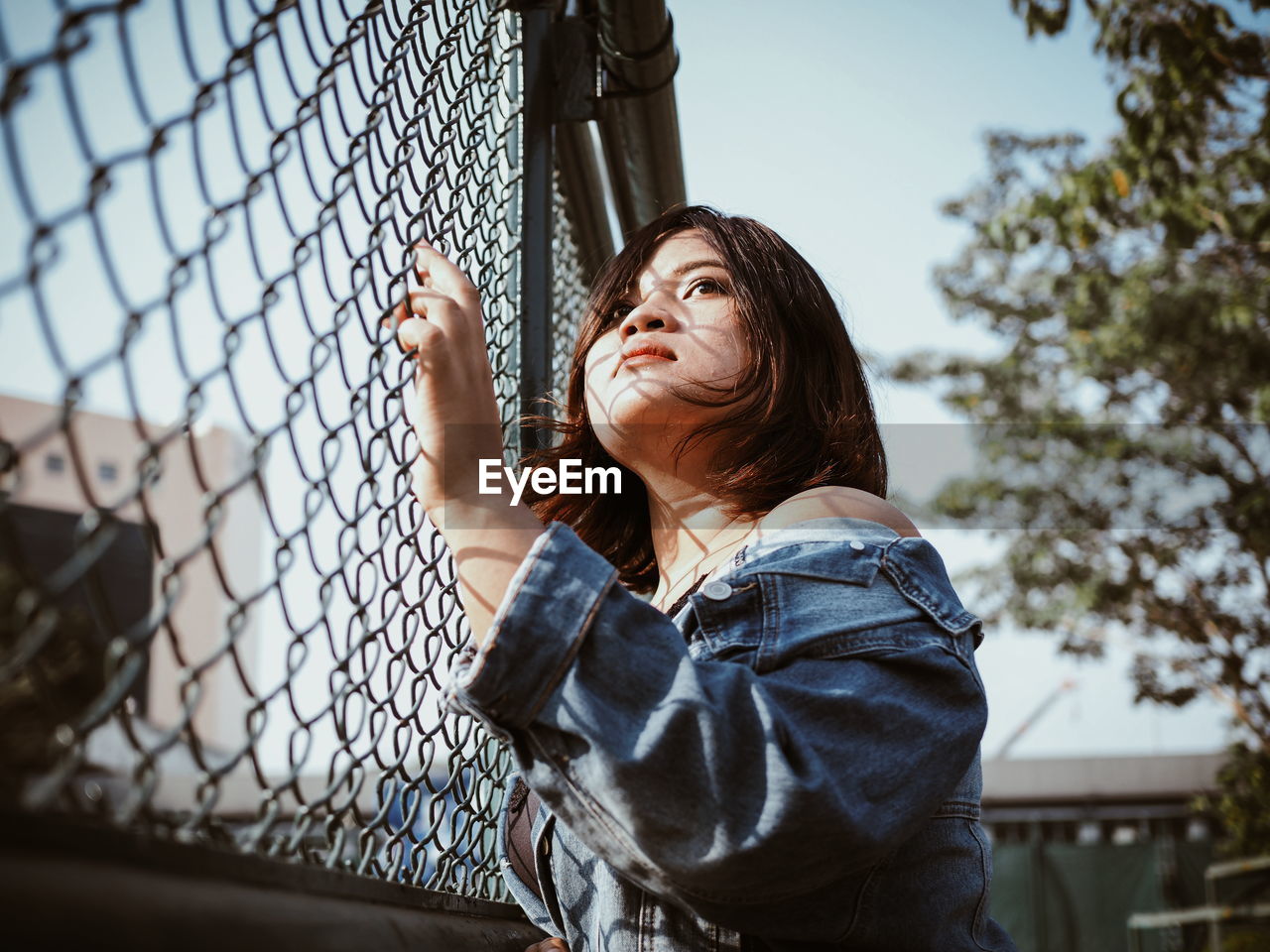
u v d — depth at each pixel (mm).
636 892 1008
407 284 994
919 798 845
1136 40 5461
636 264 1336
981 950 1001
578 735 813
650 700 825
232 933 556
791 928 904
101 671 510
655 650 844
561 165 2037
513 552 899
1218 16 5266
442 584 1163
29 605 460
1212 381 10820
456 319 962
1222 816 13414
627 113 1963
